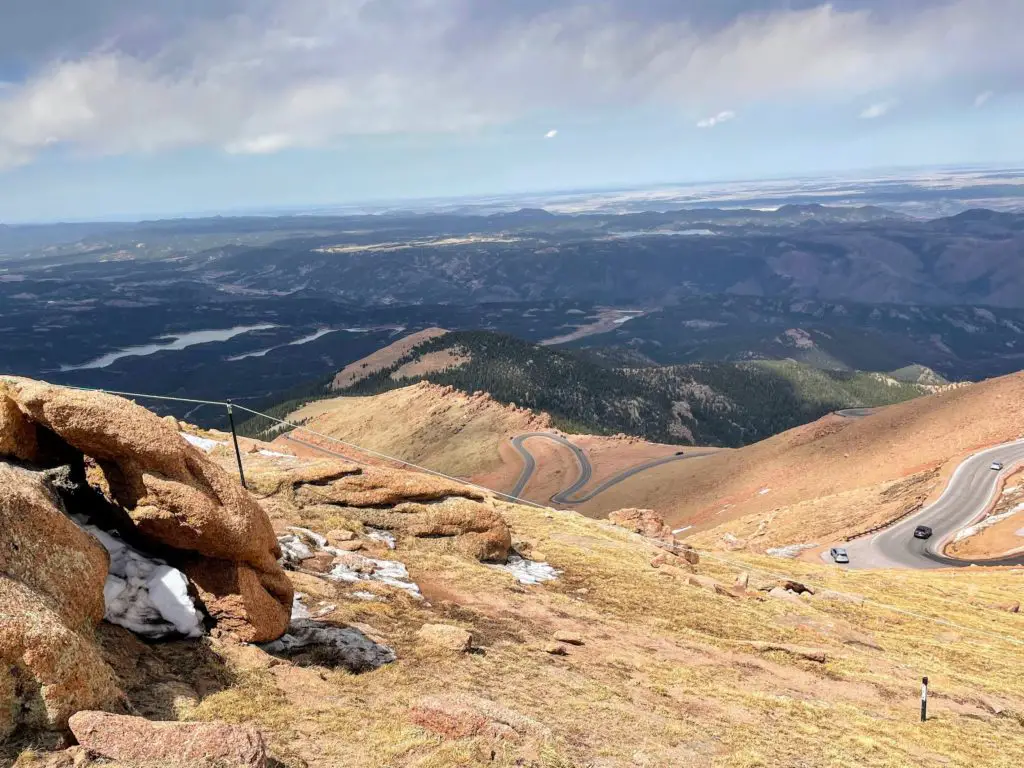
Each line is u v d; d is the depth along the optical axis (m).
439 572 28.30
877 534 104.31
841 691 25.11
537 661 21.03
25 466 15.34
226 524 15.62
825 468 163.88
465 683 17.78
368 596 22.80
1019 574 72.38
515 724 15.11
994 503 110.75
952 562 90.00
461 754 13.16
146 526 15.64
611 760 15.26
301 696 14.84
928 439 155.12
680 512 174.38
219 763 10.45
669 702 20.17
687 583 37.53
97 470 15.98
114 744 10.35
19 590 11.37
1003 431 143.62
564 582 32.75
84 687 11.02
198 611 16.02
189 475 15.91
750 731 19.02
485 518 33.03
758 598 39.16
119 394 16.67
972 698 27.17
